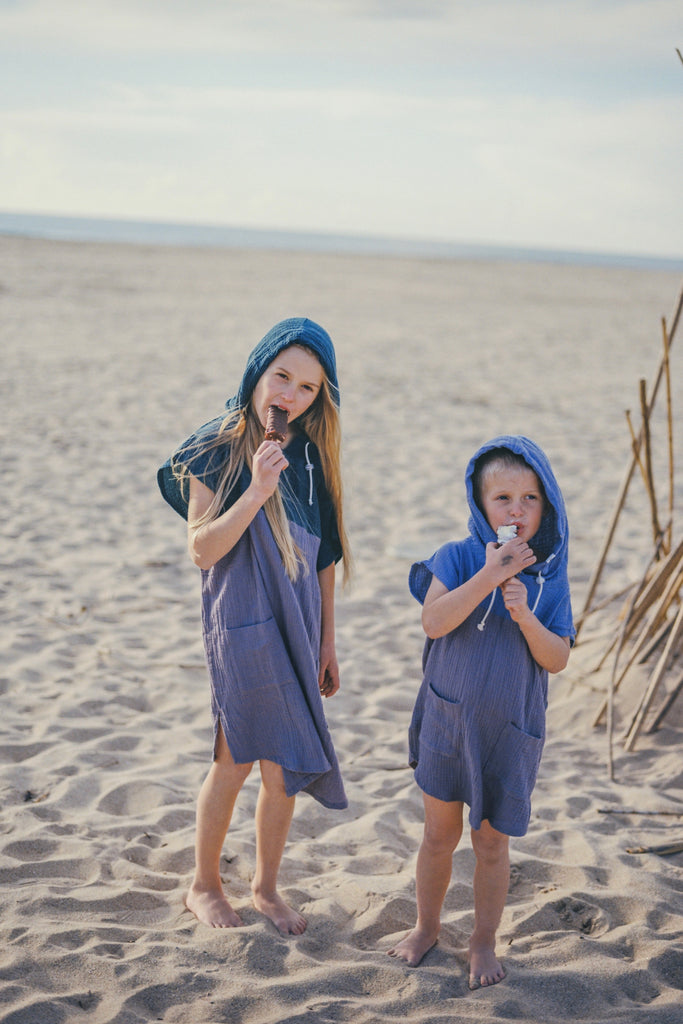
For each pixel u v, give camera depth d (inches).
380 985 87.0
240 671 93.6
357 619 202.7
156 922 97.2
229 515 90.4
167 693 160.7
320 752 95.4
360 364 573.9
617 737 150.3
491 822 88.1
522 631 86.4
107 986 84.2
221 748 97.7
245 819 122.7
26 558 223.6
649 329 905.5
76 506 268.8
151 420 383.2
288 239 4180.6
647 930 97.9
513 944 96.1
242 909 99.3
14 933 91.8
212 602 96.5
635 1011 84.1
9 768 130.3
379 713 160.2
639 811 127.4
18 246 1418.6
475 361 621.9
